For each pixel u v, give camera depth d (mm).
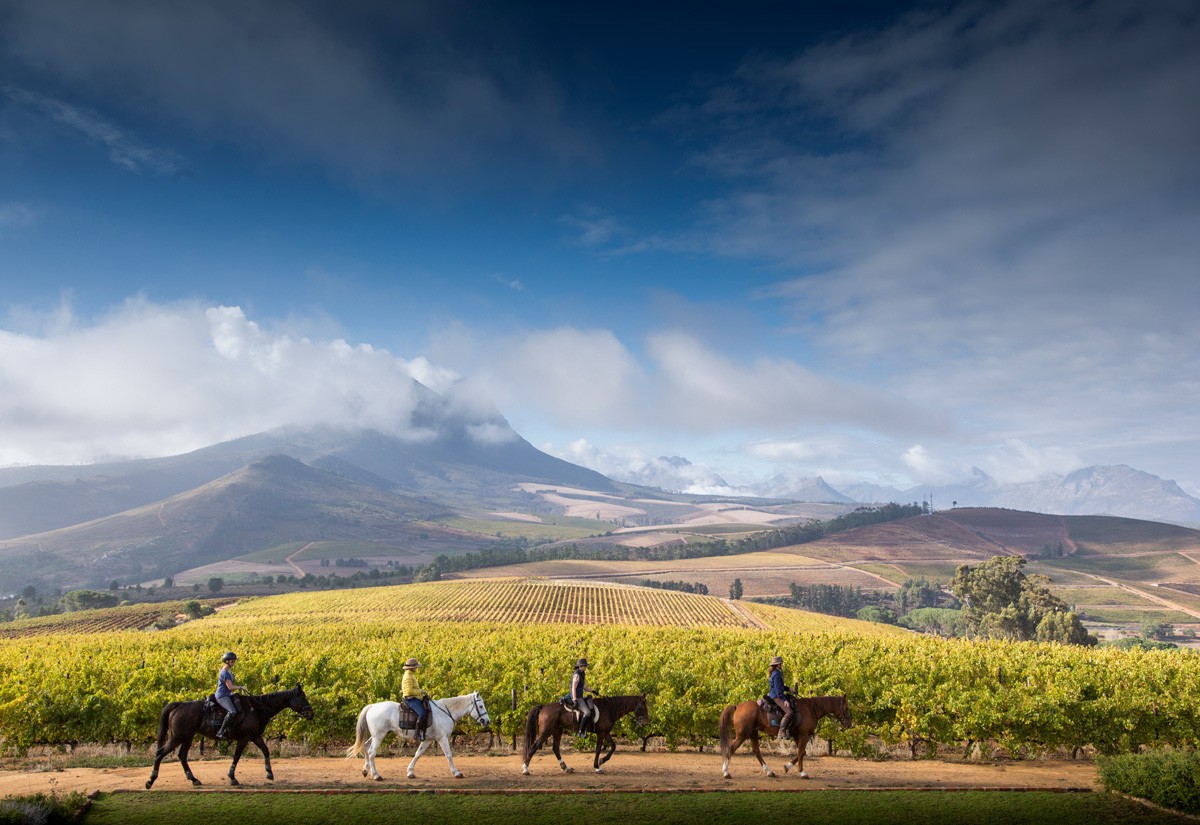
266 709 18125
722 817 15484
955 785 18391
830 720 24297
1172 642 173875
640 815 15500
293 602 131250
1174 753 17453
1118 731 24578
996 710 24312
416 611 116875
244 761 21859
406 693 18688
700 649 42875
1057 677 28891
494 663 31875
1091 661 35312
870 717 25859
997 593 130125
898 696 25750
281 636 62625
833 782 18750
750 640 51000
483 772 19531
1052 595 127000
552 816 15352
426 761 21891
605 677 30484
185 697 25766
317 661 29578
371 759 18297
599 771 19734
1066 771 22828
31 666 33656
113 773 19422
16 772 20062
